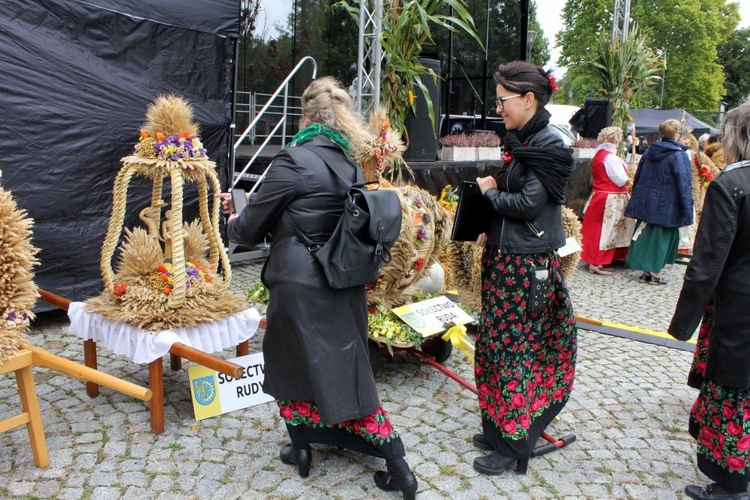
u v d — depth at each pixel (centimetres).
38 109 411
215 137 507
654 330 504
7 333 239
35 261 247
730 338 237
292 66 896
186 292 303
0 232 234
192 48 484
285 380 239
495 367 268
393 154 372
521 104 258
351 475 269
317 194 233
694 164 796
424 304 367
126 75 449
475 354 281
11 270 238
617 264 766
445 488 264
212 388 311
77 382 345
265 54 862
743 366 234
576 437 316
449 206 509
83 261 445
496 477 274
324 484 262
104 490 250
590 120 1072
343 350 233
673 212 631
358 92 548
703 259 237
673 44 3612
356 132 250
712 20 3662
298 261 230
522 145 258
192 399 306
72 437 287
